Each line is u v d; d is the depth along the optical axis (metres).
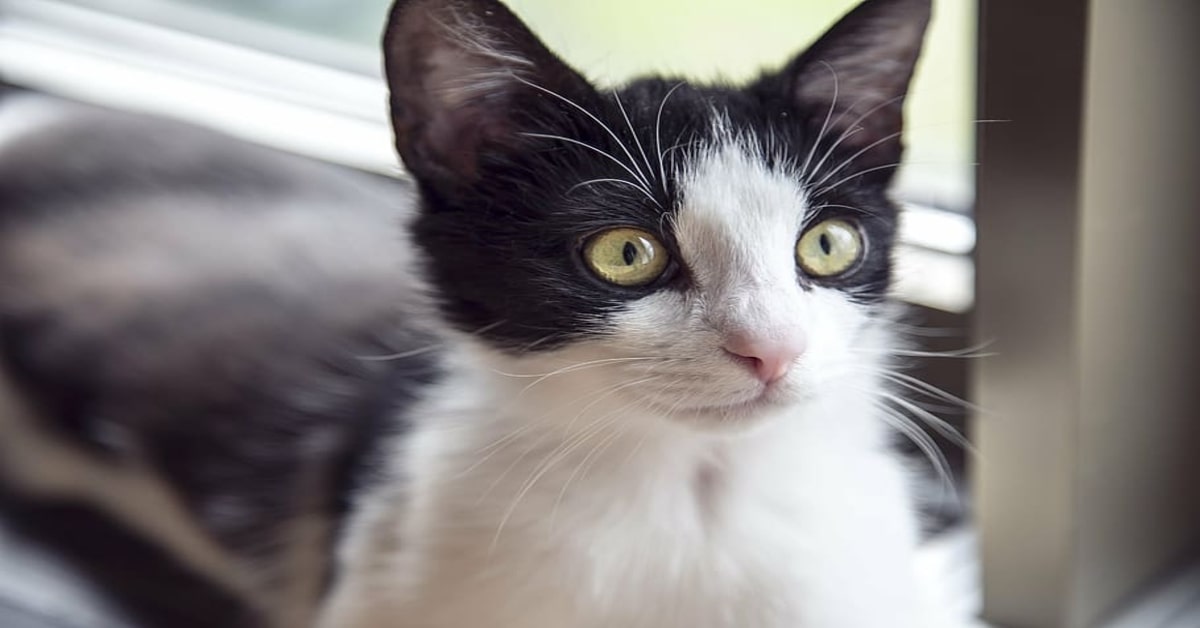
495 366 0.49
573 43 0.59
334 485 0.54
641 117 0.48
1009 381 0.52
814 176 0.48
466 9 0.47
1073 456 0.51
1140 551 0.54
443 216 0.49
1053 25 0.48
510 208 0.48
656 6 0.59
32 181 0.64
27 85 0.72
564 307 0.47
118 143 0.65
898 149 0.49
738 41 0.58
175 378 0.58
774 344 0.46
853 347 0.48
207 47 0.71
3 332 0.61
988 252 0.51
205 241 0.62
